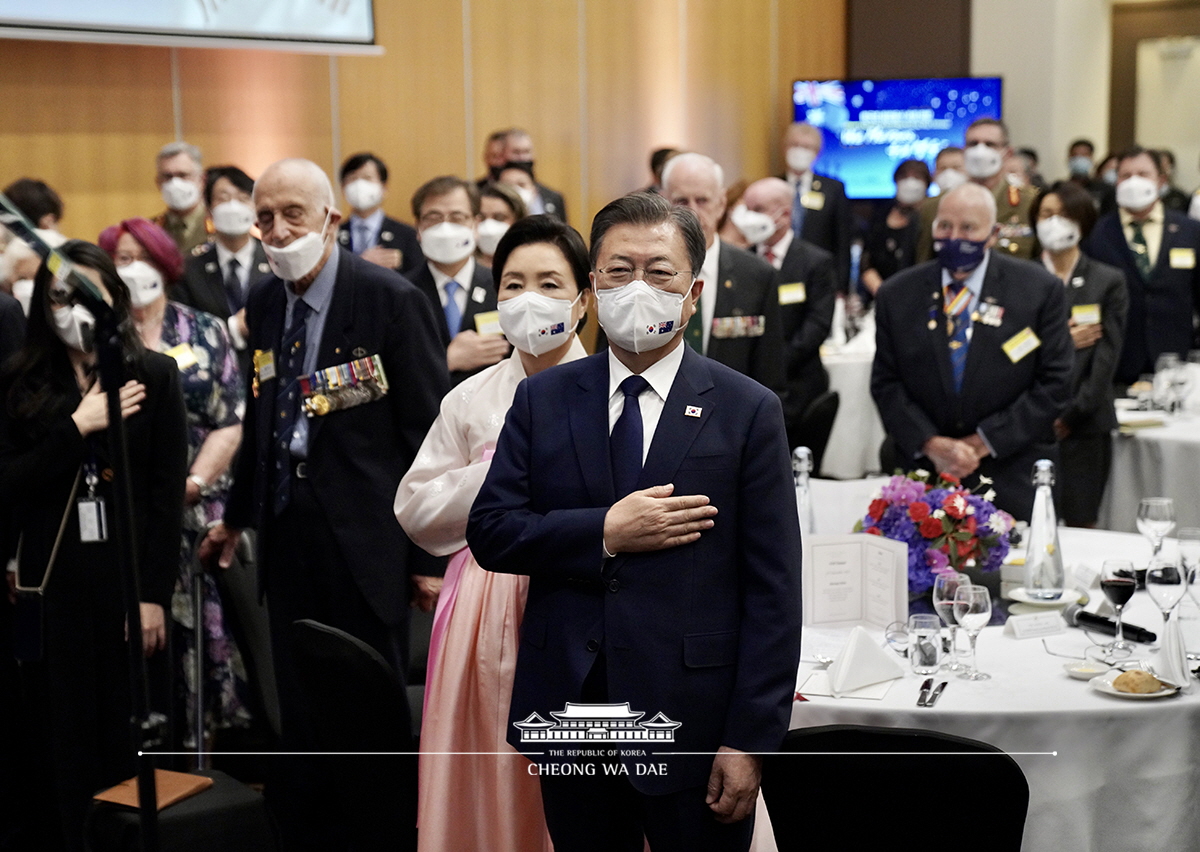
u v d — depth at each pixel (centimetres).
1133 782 225
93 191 718
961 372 380
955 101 1049
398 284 296
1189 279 605
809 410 494
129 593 173
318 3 759
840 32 1138
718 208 417
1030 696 228
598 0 955
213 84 762
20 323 316
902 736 185
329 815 298
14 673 310
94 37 676
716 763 184
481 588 231
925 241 796
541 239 239
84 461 286
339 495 290
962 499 280
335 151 823
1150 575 240
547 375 201
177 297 521
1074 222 486
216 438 370
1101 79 1189
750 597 188
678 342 195
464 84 884
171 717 302
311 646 238
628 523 181
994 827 186
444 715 227
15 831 312
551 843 215
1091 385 482
